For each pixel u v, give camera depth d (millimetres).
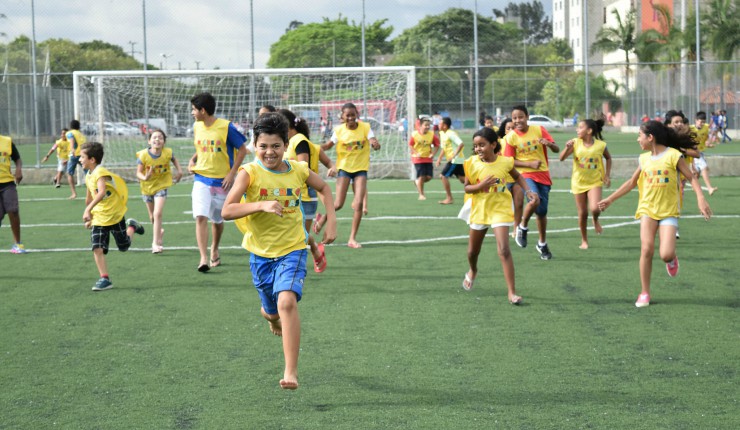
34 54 23172
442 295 7695
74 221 13828
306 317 6883
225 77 22547
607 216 13539
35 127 22391
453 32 23312
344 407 4672
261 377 5258
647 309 7031
